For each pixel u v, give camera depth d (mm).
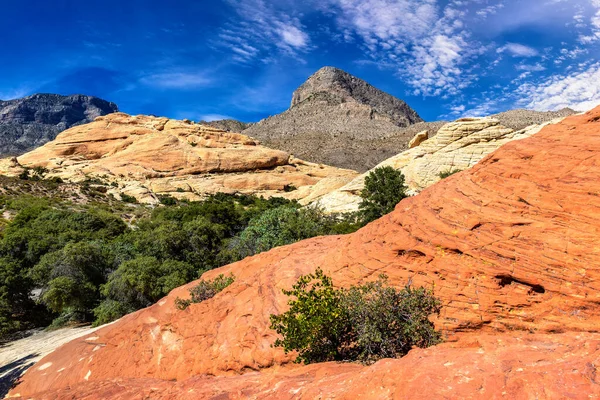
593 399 3809
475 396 4402
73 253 29453
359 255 9984
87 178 93188
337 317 7801
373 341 7492
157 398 8547
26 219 50719
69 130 114688
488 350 5570
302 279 8883
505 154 8266
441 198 8672
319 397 5781
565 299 6242
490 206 7656
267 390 6906
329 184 59500
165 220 50719
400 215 9469
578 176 6836
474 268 7352
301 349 8500
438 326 7359
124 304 26156
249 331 10219
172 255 32438
